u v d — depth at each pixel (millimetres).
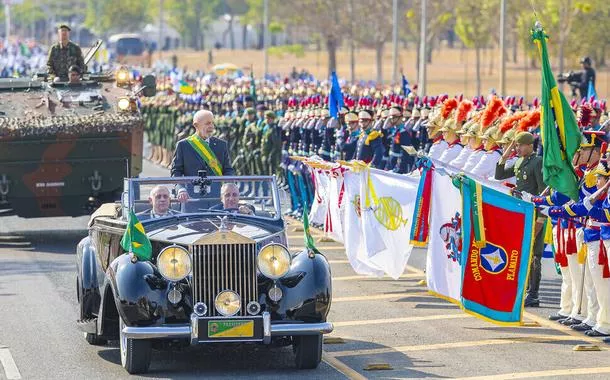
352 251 32750
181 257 21656
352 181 32656
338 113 46875
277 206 24266
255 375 22172
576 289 26891
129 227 22250
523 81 138000
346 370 22516
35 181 40406
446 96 46531
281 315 22141
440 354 23875
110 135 40219
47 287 32031
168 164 75750
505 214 25734
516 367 22641
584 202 25391
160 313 21781
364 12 136625
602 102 40500
